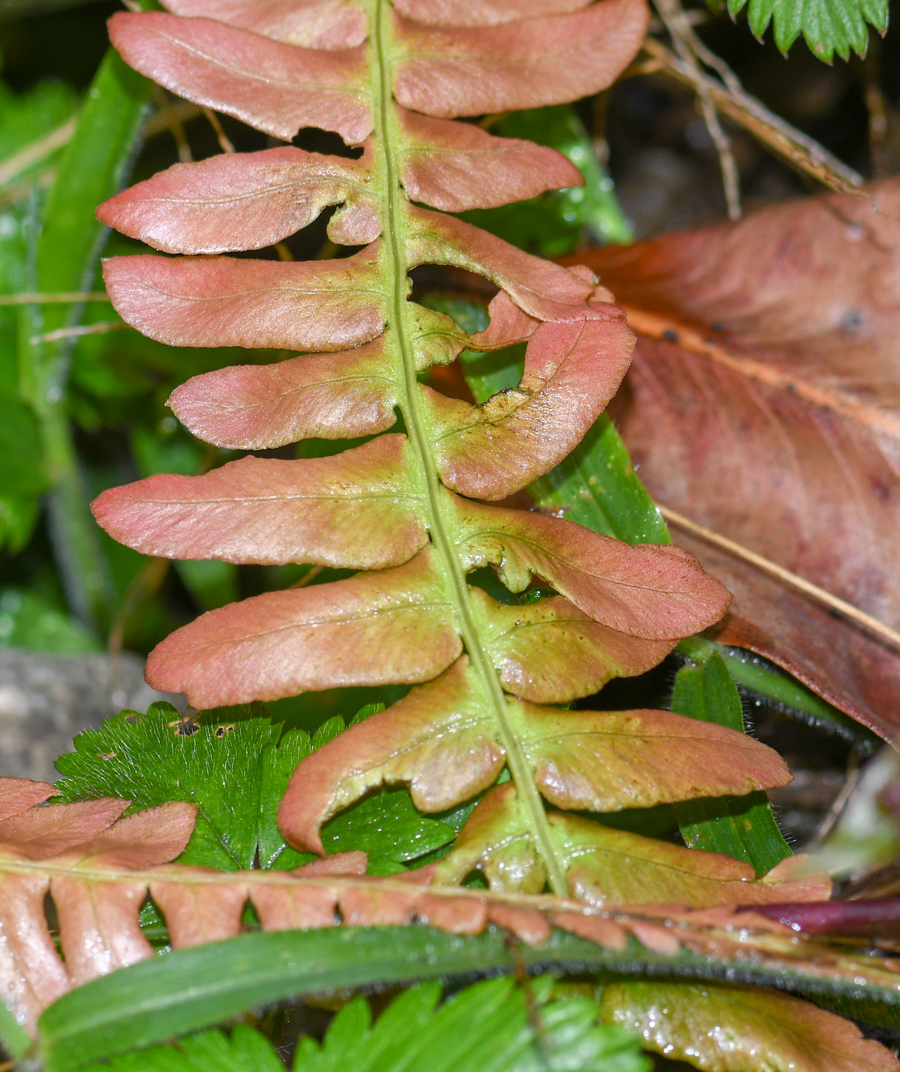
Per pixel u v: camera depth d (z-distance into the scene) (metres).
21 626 0.43
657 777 0.28
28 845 0.28
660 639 0.28
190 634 0.28
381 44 0.31
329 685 0.28
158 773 0.29
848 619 0.32
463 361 0.32
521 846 0.27
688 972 0.27
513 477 0.29
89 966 0.27
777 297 0.34
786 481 0.32
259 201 0.30
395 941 0.27
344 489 0.29
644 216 0.58
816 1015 0.27
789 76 0.53
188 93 0.30
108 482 0.48
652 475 0.33
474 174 0.31
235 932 0.27
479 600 0.29
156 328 0.29
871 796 0.27
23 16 0.51
